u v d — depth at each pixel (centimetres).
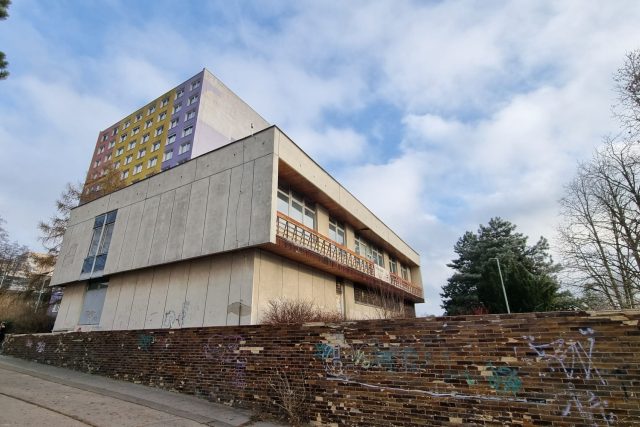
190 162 1545
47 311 2439
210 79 4812
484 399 534
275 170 1277
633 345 470
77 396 802
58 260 1972
